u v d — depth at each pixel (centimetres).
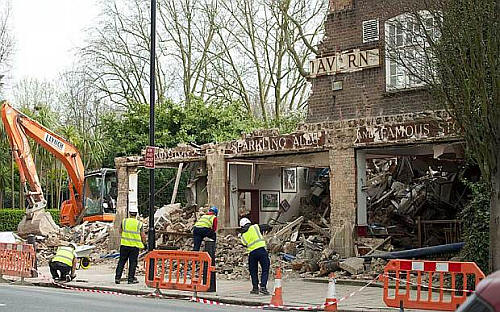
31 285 1889
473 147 1292
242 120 4006
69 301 1405
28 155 2866
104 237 2728
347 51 2194
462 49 1263
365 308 1329
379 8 2128
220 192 2308
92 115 5225
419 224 2020
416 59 1548
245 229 1609
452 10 1277
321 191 2580
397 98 2064
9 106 2861
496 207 1280
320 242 2123
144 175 3850
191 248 2297
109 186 3241
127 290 1686
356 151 1938
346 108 2194
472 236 1528
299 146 2052
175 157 2475
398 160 2494
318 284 1742
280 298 1398
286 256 2011
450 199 2248
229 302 1497
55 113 5097
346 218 1923
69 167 3039
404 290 1548
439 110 1688
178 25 4103
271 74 3941
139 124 4000
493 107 1248
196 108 3912
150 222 1912
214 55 4094
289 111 3962
